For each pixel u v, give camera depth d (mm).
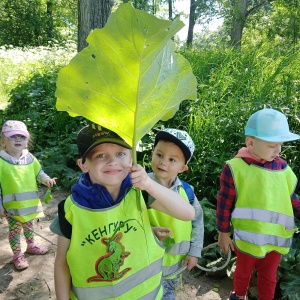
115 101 1091
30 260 3303
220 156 4172
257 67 6195
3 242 3615
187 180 4152
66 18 28219
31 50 15359
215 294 2900
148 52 968
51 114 6492
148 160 4441
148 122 1171
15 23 24594
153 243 1529
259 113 2336
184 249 1993
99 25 8062
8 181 3068
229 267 3070
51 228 1476
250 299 2854
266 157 2314
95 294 1452
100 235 1403
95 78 1033
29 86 7977
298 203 2443
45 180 3279
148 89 1079
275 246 2367
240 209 2371
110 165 1366
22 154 3229
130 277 1470
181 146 1966
